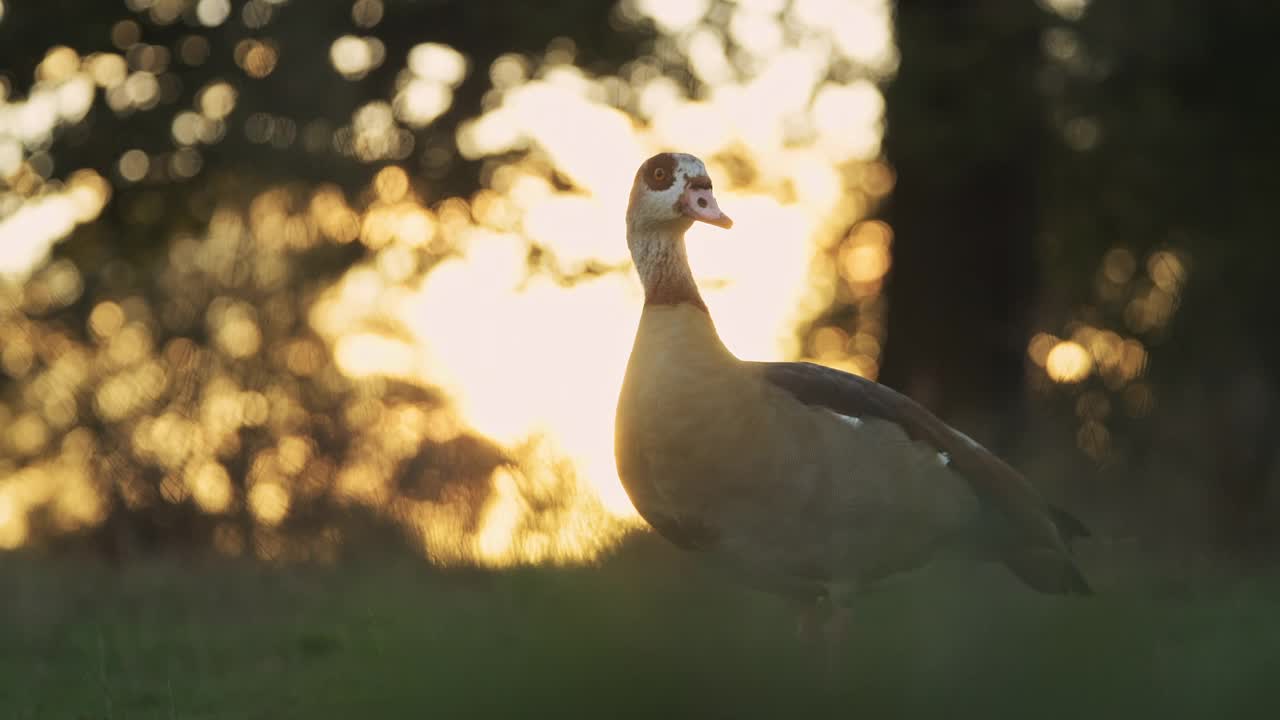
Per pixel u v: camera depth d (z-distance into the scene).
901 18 14.19
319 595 9.51
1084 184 15.75
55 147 14.32
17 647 7.95
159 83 14.61
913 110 14.18
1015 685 5.53
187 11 14.52
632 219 7.09
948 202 14.96
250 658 7.32
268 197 16.27
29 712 6.41
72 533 15.84
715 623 7.12
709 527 6.75
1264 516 15.47
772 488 6.54
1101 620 6.72
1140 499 13.83
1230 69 14.74
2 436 18.83
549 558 9.38
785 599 7.08
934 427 6.82
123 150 14.34
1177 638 6.28
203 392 16.02
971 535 6.94
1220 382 19.56
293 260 16.80
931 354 15.16
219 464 15.58
